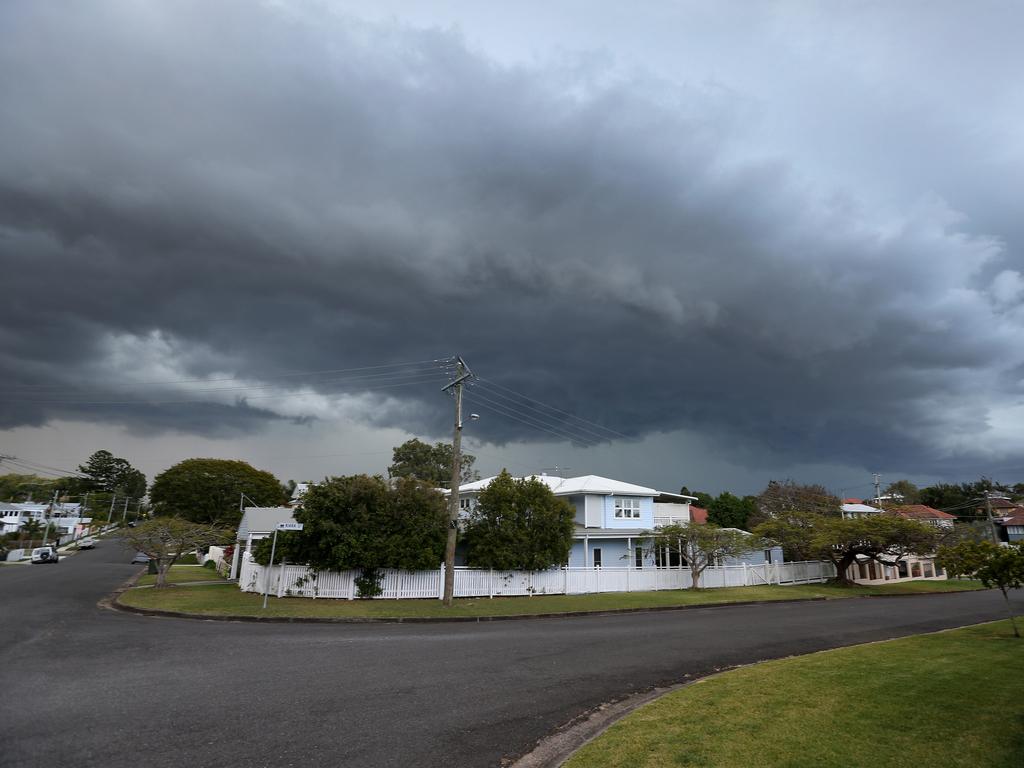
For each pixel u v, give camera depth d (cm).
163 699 895
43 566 4931
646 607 2492
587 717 880
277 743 718
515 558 2817
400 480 2761
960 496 9269
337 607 2231
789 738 717
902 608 2628
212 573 4109
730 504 6900
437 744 736
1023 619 2161
